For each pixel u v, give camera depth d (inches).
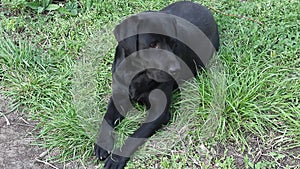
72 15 110.7
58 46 104.0
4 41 102.3
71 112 90.7
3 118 92.3
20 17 108.7
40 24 108.1
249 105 91.0
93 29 106.8
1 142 88.7
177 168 84.7
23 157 86.8
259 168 84.7
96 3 111.8
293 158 86.4
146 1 112.4
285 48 101.5
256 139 88.7
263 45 102.6
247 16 109.0
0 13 109.7
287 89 94.0
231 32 105.4
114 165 84.2
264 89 93.8
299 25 106.0
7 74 98.2
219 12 109.6
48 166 85.6
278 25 106.6
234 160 86.0
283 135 89.0
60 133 88.7
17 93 95.0
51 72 99.3
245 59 99.2
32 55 101.3
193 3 101.4
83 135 88.0
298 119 90.7
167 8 100.9
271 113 91.7
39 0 111.3
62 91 95.0
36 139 89.0
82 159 86.0
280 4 110.7
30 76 97.2
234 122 90.3
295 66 99.0
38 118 92.1
